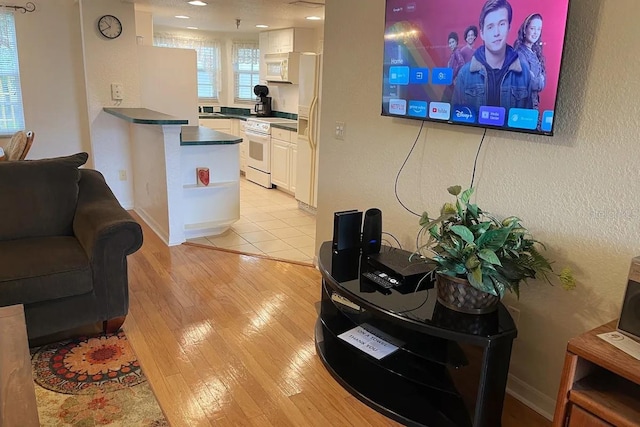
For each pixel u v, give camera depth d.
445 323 1.85
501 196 2.15
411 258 2.29
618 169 1.75
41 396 2.09
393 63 2.46
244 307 3.00
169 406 2.06
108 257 2.47
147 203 4.63
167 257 3.81
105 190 3.00
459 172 2.33
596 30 1.74
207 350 2.50
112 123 4.81
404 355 2.21
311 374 2.33
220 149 4.38
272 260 3.84
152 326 2.73
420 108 2.36
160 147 3.96
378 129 2.80
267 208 5.52
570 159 1.88
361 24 2.81
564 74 1.84
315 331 2.65
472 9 2.00
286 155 5.96
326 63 3.15
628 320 1.50
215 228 4.44
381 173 2.83
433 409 2.04
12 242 2.61
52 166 2.81
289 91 6.97
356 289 2.13
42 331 2.38
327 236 3.44
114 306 2.54
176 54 5.14
